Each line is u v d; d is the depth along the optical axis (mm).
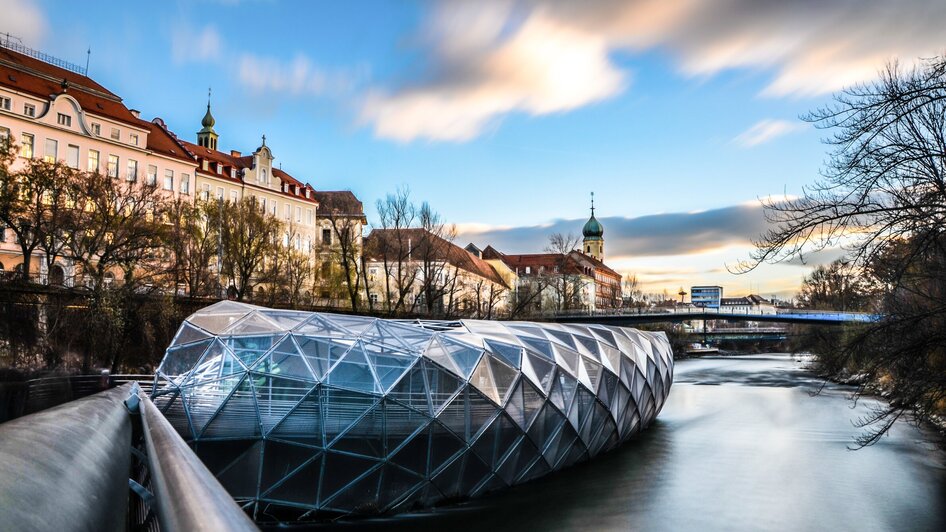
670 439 34719
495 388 22688
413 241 79062
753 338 146000
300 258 71812
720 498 23297
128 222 45156
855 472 27375
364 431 19766
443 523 19938
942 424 30297
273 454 19297
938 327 19734
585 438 27516
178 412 19172
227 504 1819
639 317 96812
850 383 63844
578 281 105250
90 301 39219
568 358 27297
